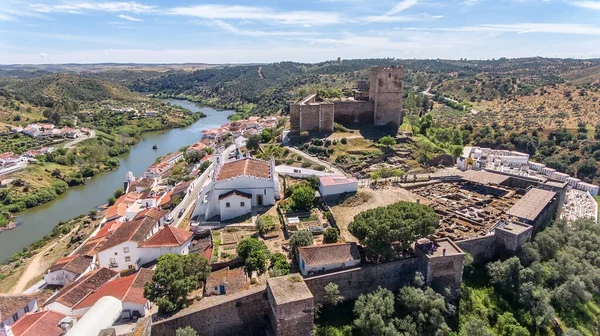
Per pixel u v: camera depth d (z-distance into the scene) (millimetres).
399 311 48188
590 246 64125
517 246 58562
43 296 61500
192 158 142375
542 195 72688
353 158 99250
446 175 91062
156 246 61531
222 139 175500
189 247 64188
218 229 67500
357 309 45938
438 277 50875
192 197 89062
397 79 119375
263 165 83875
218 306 43656
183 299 45969
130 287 50062
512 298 53906
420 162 102375
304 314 41406
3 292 71438
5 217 116125
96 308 47156
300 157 99812
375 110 122250
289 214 68250
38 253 89625
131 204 99125
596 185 133000
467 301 52344
